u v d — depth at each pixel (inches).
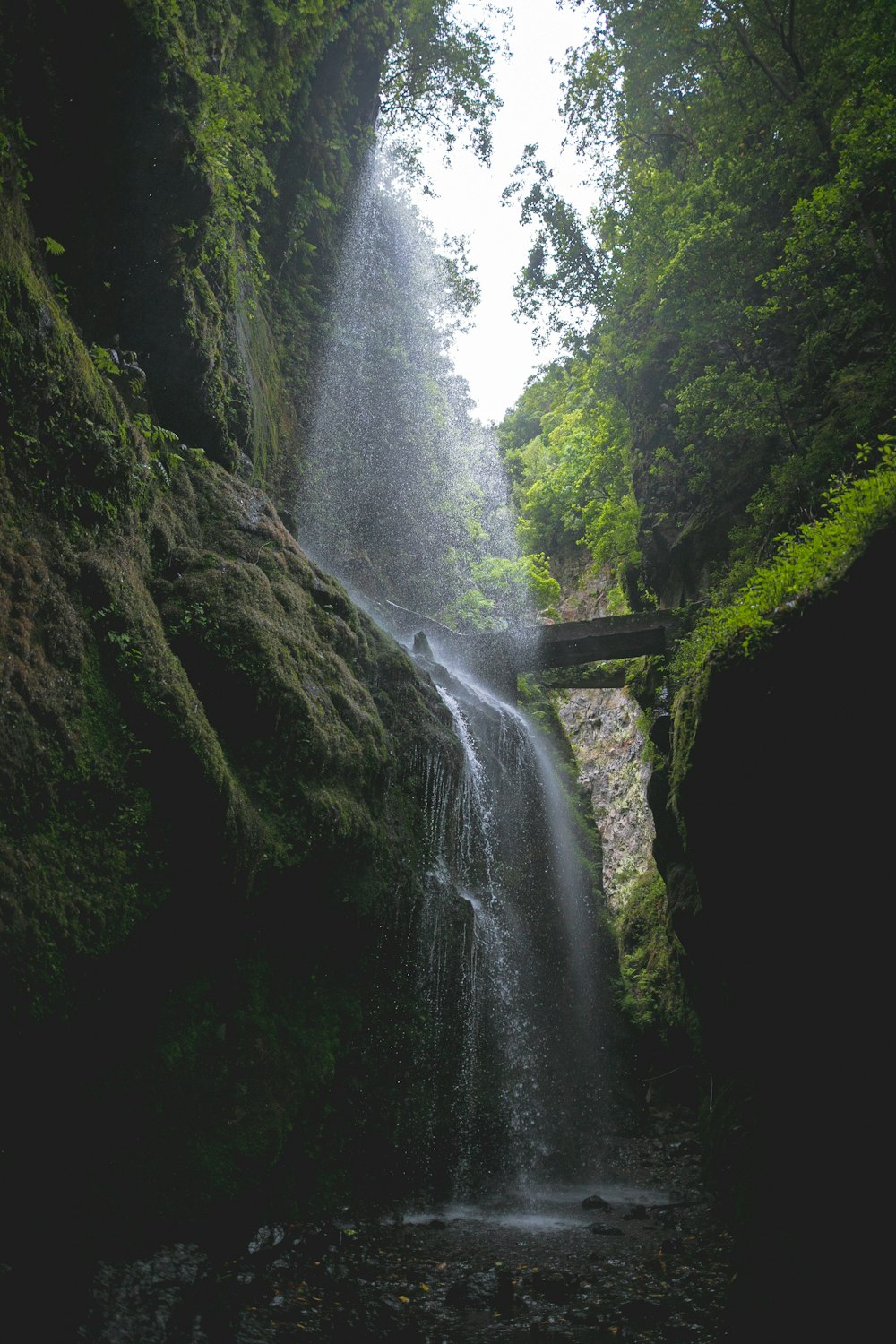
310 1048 285.9
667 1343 199.9
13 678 187.9
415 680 394.3
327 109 640.4
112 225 287.4
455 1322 212.5
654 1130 466.6
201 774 229.3
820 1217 198.8
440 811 383.2
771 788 215.6
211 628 267.9
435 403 863.1
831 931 203.8
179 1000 244.7
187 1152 233.3
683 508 627.8
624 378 710.5
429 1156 335.3
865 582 190.1
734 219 499.2
